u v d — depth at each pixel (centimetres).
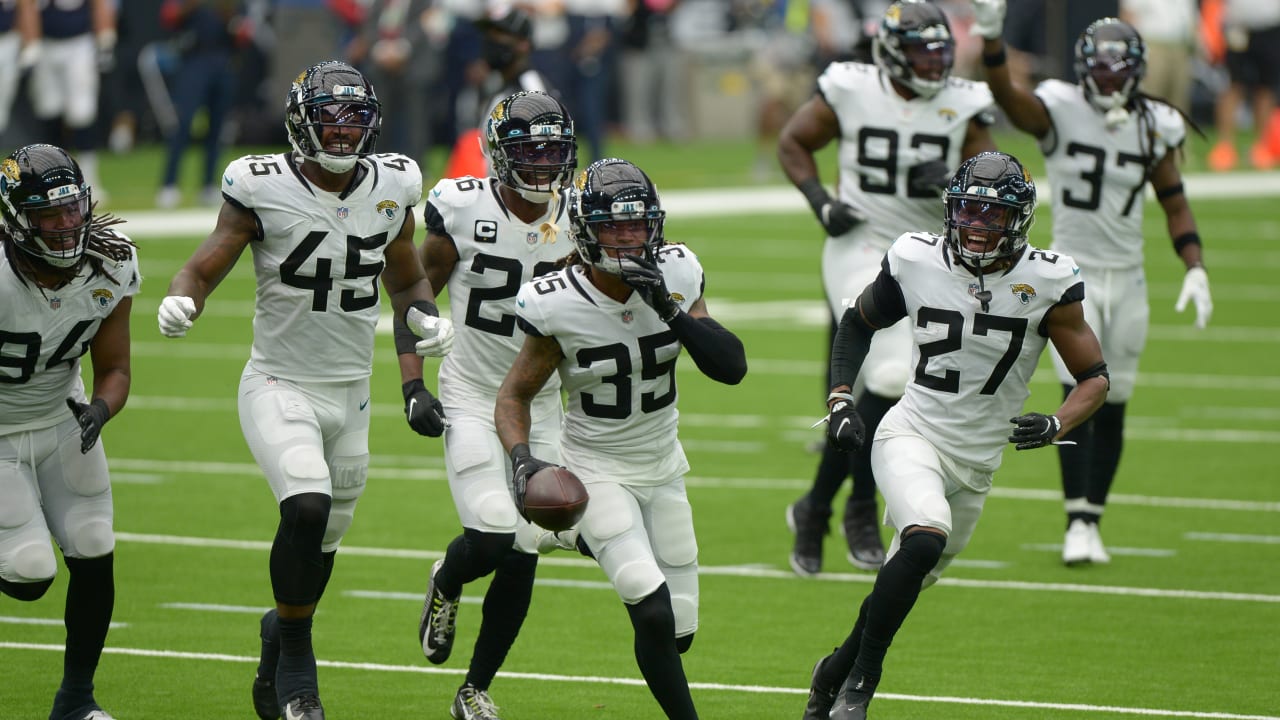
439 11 7019
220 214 1922
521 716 2008
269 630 1936
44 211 1733
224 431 3666
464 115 8544
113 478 3253
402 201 1953
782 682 2141
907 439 1895
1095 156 2723
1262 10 7994
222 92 6638
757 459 3459
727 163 8688
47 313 1802
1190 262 2758
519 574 1958
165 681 2127
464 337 2066
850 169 2758
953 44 2683
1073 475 2681
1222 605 2478
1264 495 3134
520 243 2036
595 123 7669
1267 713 1998
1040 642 2303
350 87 1866
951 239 1845
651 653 1736
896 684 2122
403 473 3347
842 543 2906
